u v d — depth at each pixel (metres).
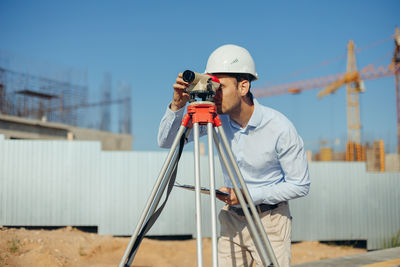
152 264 6.47
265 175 2.03
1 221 8.20
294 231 9.25
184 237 9.25
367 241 9.46
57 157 8.54
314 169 9.49
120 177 8.67
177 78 1.86
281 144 1.88
